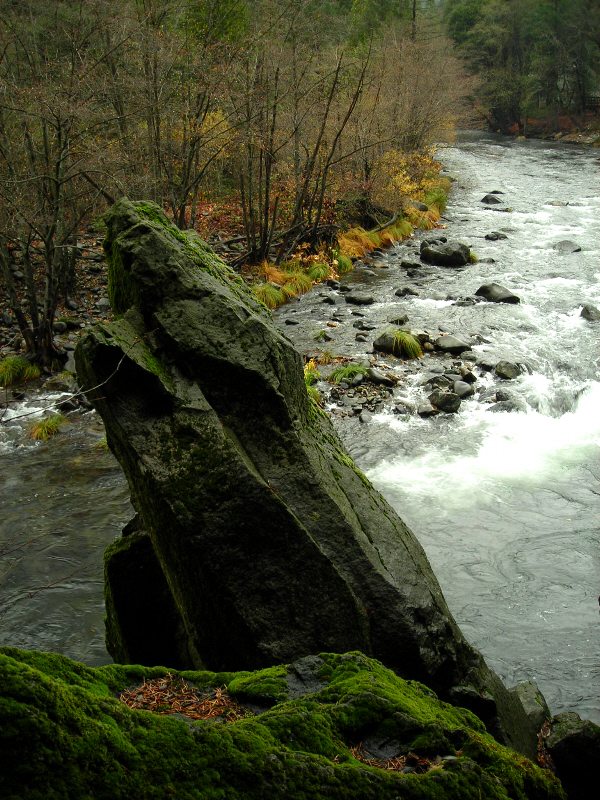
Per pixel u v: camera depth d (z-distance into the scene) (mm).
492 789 3814
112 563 6688
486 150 56656
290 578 5539
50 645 8219
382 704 4051
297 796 3219
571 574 9492
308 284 21891
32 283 15430
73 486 11680
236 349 6074
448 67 40438
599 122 67625
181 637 6602
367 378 15367
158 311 6102
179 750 3094
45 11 17734
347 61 26125
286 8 21969
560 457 12508
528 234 28547
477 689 5750
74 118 15141
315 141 26141
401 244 27469
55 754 2729
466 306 20062
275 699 4184
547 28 70500
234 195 27688
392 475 11969
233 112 20281
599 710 7262
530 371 15852
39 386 15195
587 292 21031
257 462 5961
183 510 5453
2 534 10383
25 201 15453
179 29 20578
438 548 10109
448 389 14867
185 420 5703
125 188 16297
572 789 5598
